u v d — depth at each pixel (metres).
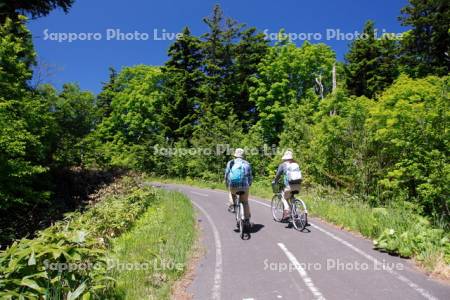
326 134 15.24
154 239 8.46
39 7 17.61
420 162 11.01
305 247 8.05
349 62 34.09
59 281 4.26
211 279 6.29
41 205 16.58
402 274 6.19
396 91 13.08
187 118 38.41
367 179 13.77
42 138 15.59
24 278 4.01
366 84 31.53
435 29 26.81
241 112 38.41
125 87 50.44
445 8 26.45
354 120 14.81
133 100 45.06
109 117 49.38
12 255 4.23
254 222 11.01
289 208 10.26
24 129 13.04
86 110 21.55
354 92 32.50
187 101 39.16
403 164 11.58
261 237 9.10
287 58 32.59
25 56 16.20
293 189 9.81
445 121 10.68
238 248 8.20
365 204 12.26
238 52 41.88
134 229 10.00
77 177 20.23
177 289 5.84
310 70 32.91
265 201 16.12
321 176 16.33
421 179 10.88
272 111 31.56
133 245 7.95
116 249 7.64
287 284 5.93
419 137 11.06
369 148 13.87
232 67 41.53
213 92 38.56
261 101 33.28
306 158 17.73
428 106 11.14
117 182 18.94
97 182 20.70
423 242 7.13
